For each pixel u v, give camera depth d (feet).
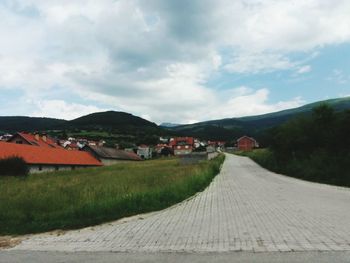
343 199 52.39
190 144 525.75
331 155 107.04
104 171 146.20
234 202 50.29
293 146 135.33
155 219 37.86
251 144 574.15
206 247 24.99
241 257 22.06
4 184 82.48
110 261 22.53
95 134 620.08
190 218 37.91
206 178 89.10
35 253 25.40
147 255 23.62
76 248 26.50
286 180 95.96
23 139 239.71
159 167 157.07
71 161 221.87
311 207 43.55
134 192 49.67
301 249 23.38
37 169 188.24
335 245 24.22
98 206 41.14
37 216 38.96
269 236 27.66
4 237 31.55
